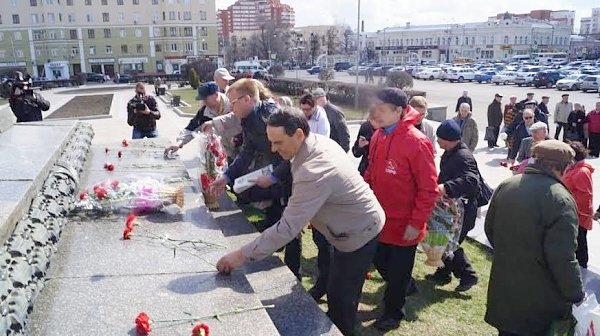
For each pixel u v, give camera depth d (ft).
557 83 122.21
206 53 237.04
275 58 223.51
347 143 19.57
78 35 219.61
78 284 8.50
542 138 19.54
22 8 213.46
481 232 19.45
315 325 8.98
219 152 14.85
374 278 14.94
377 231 9.30
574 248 8.94
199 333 7.00
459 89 127.85
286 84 101.91
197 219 11.93
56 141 16.66
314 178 8.42
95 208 12.09
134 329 7.20
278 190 13.03
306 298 9.93
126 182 14.06
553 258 8.98
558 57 261.24
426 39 312.09
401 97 11.12
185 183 15.28
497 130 42.93
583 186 15.66
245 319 7.69
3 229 8.09
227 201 15.98
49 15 215.31
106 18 221.46
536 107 39.34
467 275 14.37
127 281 8.66
